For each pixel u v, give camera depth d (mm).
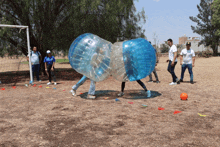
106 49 5875
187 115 4406
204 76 11578
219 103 5434
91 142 3141
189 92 6977
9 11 11898
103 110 4926
